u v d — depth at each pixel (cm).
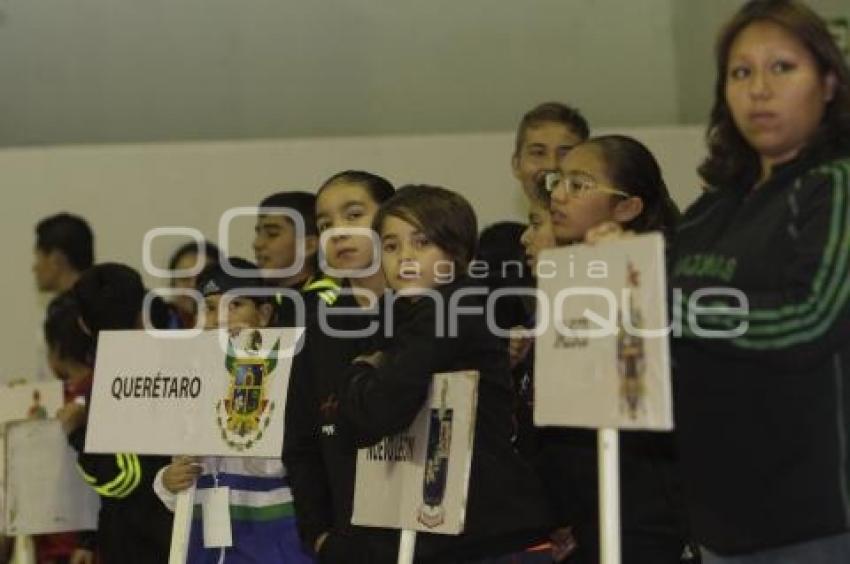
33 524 934
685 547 717
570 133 940
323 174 1427
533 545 670
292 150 1430
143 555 889
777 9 554
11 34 1581
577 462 684
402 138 1417
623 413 533
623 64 1554
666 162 1345
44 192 1440
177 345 777
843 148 554
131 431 779
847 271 513
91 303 977
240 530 793
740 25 565
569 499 687
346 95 1588
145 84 1587
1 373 1420
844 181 523
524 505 663
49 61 1584
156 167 1440
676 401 573
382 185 828
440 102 1580
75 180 1441
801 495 528
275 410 735
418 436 673
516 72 1571
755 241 541
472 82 1576
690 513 576
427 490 660
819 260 517
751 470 542
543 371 577
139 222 1435
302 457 772
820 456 525
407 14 1580
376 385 659
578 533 690
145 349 787
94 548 1019
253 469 799
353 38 1585
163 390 775
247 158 1435
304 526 760
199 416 762
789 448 532
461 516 634
